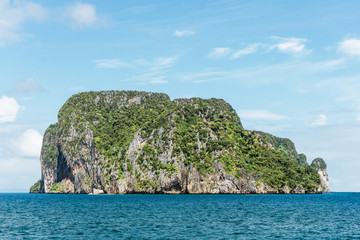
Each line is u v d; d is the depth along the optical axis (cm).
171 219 9406
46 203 17212
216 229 7631
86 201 18362
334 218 9888
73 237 6712
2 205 15788
